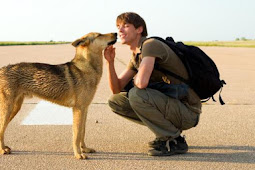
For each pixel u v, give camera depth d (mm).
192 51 4492
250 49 34844
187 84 4504
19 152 4672
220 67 16016
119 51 26688
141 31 4645
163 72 4469
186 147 4695
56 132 5586
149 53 4281
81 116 4648
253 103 7910
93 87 4824
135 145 5039
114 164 4285
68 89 4715
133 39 4645
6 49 27875
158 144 4645
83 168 4137
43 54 21594
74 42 4699
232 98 8469
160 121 4492
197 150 4832
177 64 4441
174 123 4594
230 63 18219
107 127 5906
